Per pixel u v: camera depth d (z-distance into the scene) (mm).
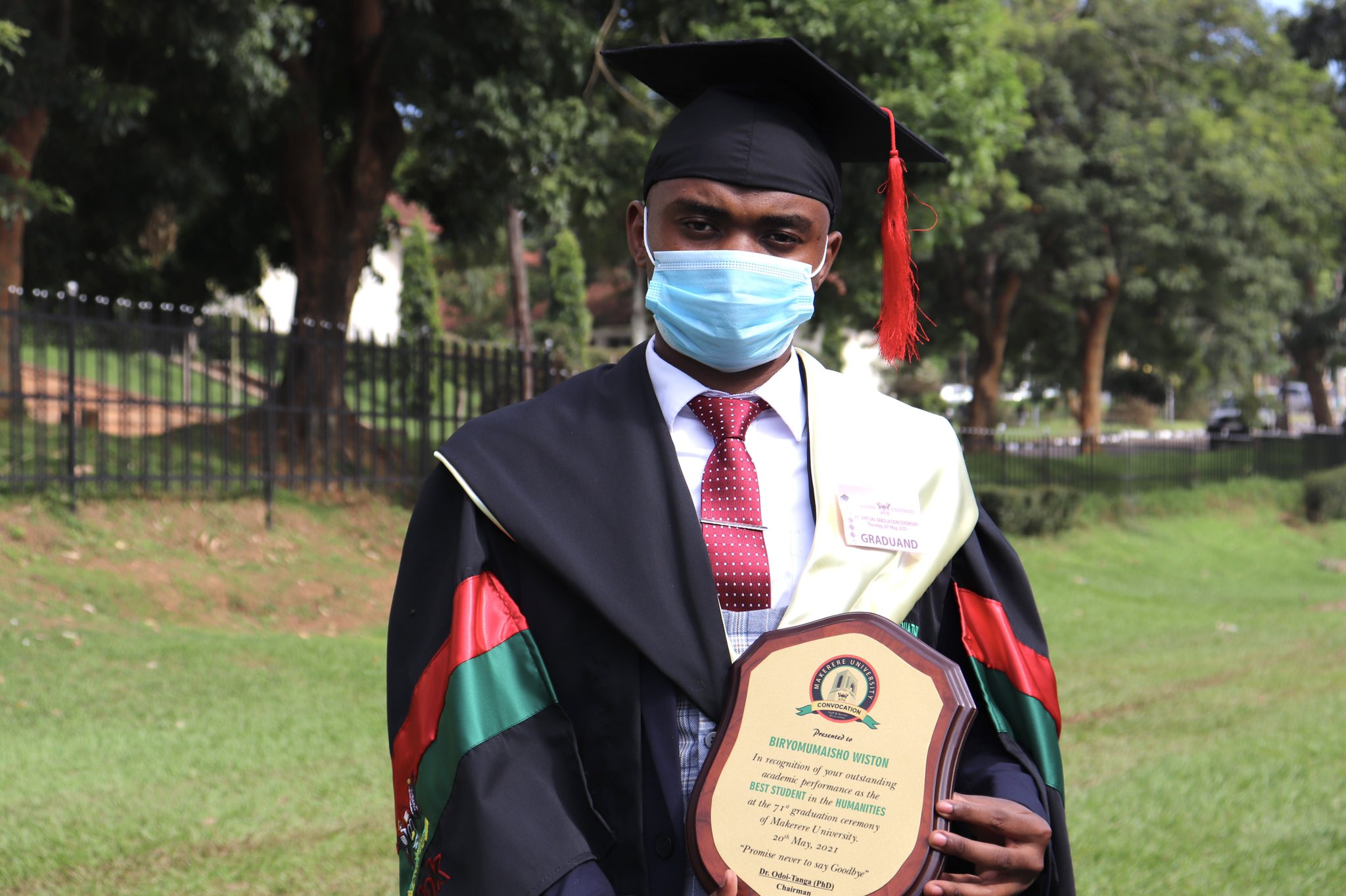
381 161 12656
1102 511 20281
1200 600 14688
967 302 25656
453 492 1609
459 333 46594
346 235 12617
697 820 1349
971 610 1664
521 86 11016
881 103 11367
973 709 1367
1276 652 9766
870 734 1362
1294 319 34062
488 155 11578
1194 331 27906
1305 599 15227
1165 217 23203
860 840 1324
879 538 1527
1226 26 24984
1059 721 1655
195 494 10453
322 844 4375
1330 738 6488
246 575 9477
